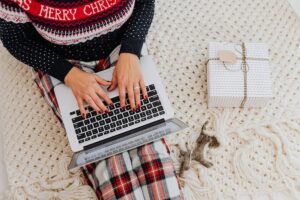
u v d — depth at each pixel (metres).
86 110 1.04
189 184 1.17
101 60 1.14
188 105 1.26
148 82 1.06
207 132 1.22
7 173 1.19
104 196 1.08
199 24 1.36
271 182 1.17
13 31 0.96
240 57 1.18
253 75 1.17
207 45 1.33
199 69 1.30
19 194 1.17
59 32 0.92
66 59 1.10
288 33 1.35
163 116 1.05
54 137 1.22
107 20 0.93
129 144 1.07
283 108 1.25
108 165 1.09
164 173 1.08
